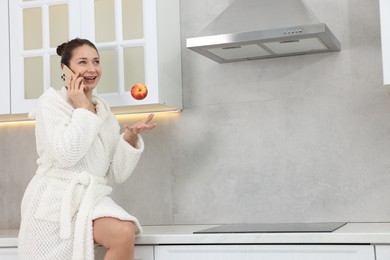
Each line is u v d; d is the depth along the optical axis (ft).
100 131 8.61
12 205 11.55
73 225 8.11
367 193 9.71
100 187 8.46
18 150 11.55
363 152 9.77
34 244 8.09
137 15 9.93
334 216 9.86
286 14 9.22
